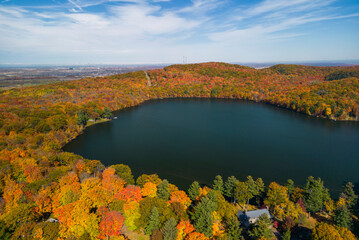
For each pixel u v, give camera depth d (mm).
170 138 148125
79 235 50281
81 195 62438
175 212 61219
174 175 98625
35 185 65188
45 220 59125
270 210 72562
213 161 112875
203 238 52281
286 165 109438
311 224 66312
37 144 109688
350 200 73812
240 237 57000
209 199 64000
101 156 118688
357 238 59500
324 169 105688
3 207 56656
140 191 66812
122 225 59531
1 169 69875
